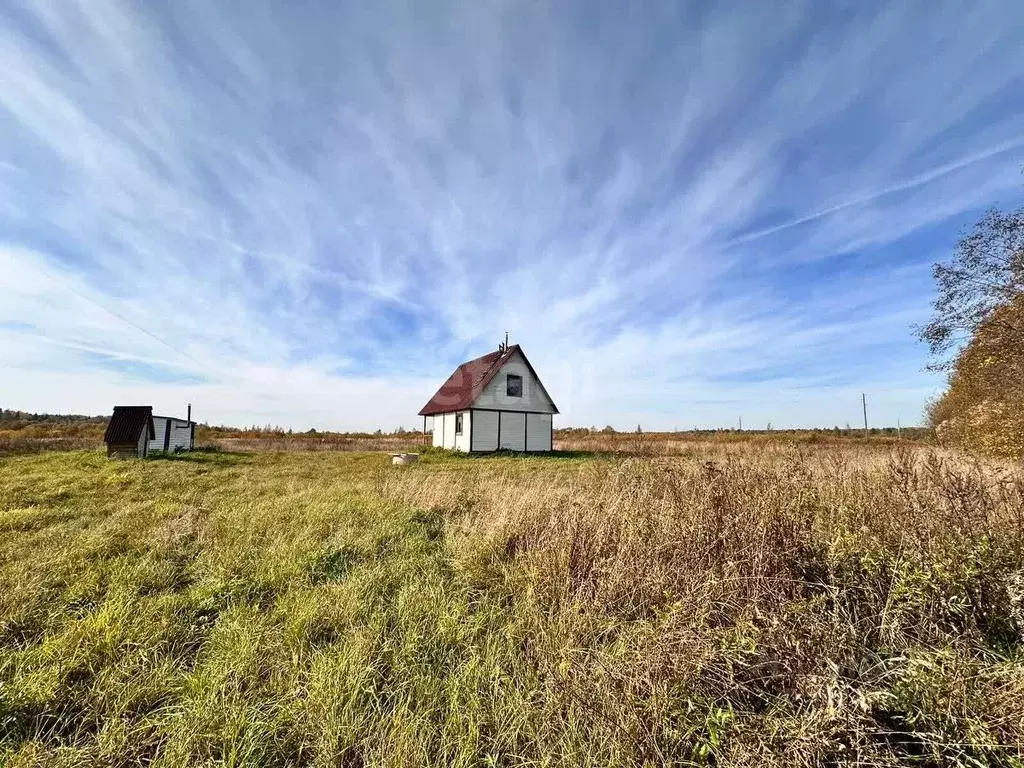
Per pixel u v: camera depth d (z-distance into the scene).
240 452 23.52
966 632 2.68
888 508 4.23
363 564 4.96
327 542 5.62
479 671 2.86
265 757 2.28
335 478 12.12
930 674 2.24
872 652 2.55
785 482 4.77
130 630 3.39
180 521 6.54
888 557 3.35
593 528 4.93
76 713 2.61
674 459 7.29
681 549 4.15
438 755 2.25
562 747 2.22
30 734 2.44
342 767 2.20
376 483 10.62
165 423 20.89
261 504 7.98
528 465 16.42
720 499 4.65
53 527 6.39
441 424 27.16
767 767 1.95
